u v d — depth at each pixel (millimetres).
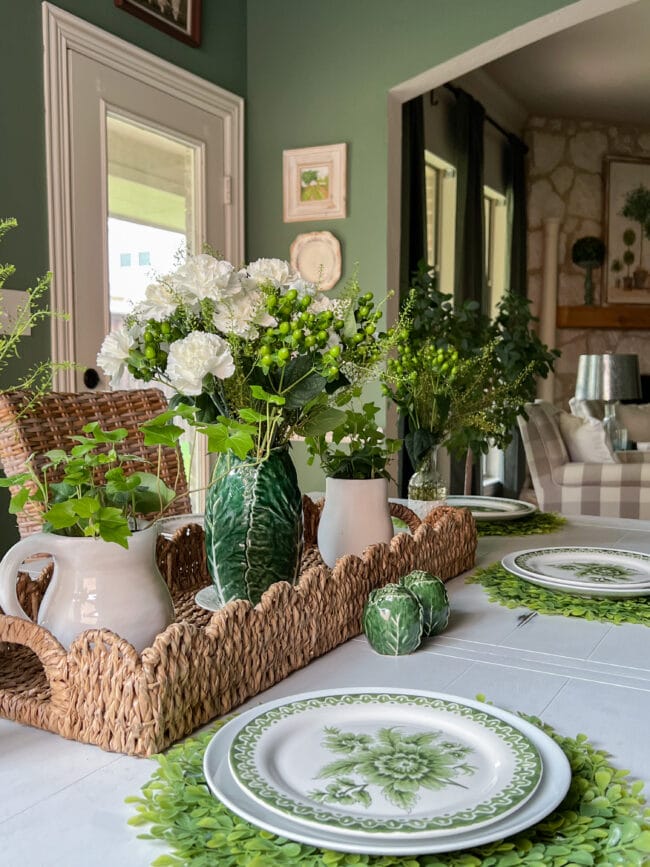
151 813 543
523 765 562
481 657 867
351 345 980
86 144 2814
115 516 720
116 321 2973
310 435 1016
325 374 919
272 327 929
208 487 970
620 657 867
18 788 591
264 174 3688
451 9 3301
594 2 3059
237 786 552
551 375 6727
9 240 2549
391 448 1210
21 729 700
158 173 3193
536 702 740
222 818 535
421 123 4336
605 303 6793
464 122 5035
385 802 527
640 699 748
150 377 969
